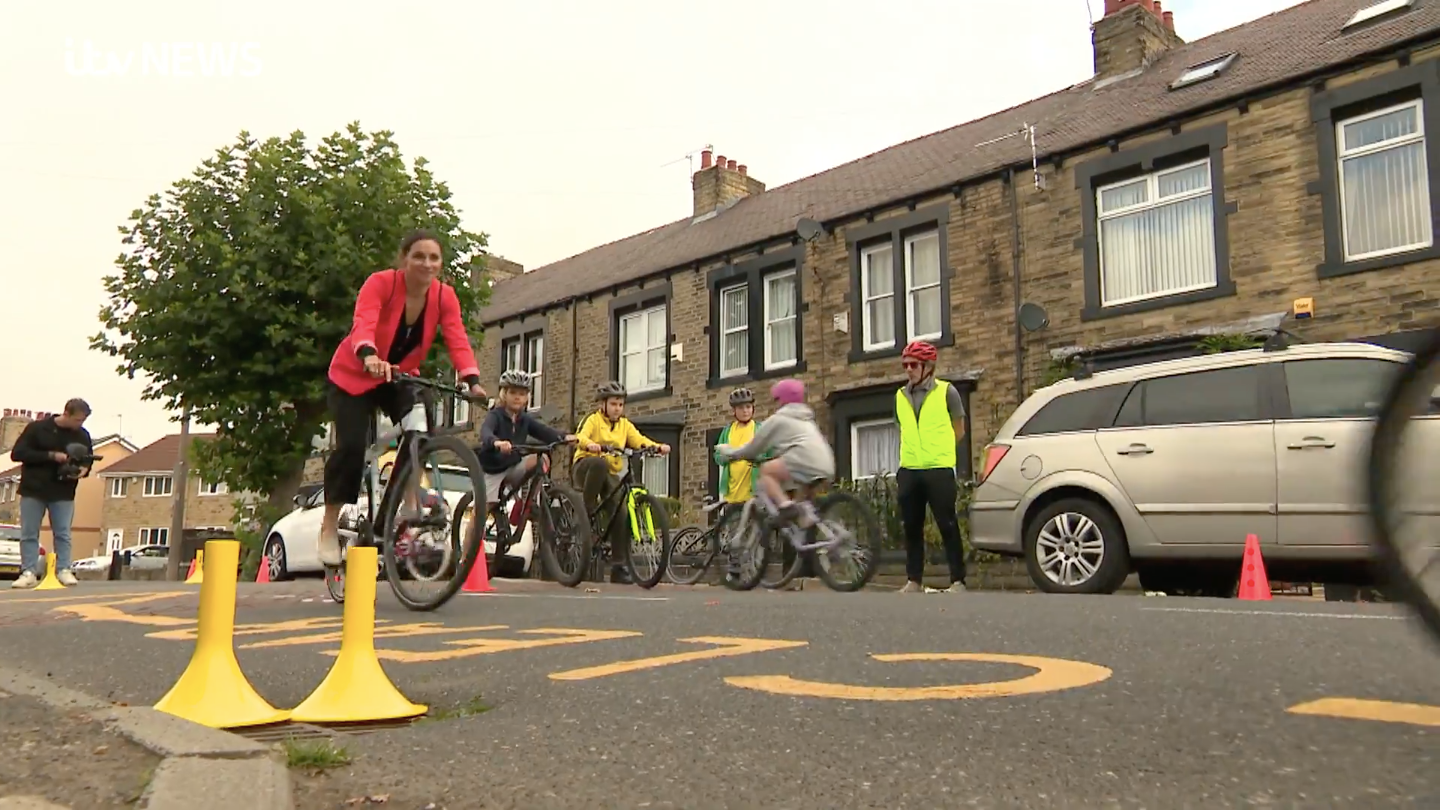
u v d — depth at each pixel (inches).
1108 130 535.8
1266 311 476.4
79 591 376.2
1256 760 95.3
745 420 416.5
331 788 97.3
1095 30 642.8
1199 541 295.7
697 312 735.1
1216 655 146.9
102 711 121.4
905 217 614.9
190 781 92.2
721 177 860.6
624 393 385.7
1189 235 509.7
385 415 237.0
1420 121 446.6
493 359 901.2
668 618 216.5
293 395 715.4
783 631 189.3
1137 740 103.3
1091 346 522.6
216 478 749.3
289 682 156.9
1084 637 167.8
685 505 719.7
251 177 716.0
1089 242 536.7
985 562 427.2
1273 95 482.6
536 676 152.6
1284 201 476.1
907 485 344.5
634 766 102.0
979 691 128.1
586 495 378.3
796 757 102.6
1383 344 432.8
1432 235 435.8
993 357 566.6
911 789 91.3
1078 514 314.3
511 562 493.0
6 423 2486.5
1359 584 283.3
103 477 2169.0
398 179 737.0
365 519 247.4
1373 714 111.0
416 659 170.9
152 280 713.0
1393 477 108.3
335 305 708.7
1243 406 295.1
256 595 327.3
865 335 639.8
